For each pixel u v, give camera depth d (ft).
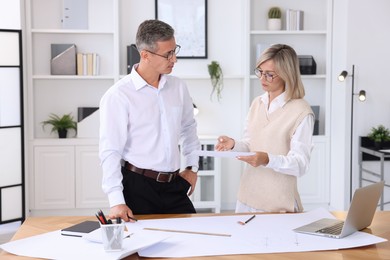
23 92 18.56
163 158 9.39
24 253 6.72
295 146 9.22
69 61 19.52
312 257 6.72
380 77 18.60
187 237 7.47
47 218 8.57
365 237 7.50
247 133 10.25
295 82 9.43
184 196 9.81
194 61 20.59
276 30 19.83
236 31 20.61
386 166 18.86
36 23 19.69
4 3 18.49
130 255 6.82
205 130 20.86
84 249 6.81
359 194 7.38
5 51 18.01
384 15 18.42
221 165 20.75
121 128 9.01
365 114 18.62
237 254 6.80
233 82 20.76
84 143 19.31
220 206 20.39
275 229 7.87
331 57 19.84
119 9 19.95
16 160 18.49
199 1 20.34
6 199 18.35
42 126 20.03
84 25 19.60
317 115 20.22
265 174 9.64
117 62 19.51
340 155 18.98
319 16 20.48
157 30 8.91
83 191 19.40
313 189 20.03
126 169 9.35
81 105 20.18
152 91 9.35
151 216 8.61
